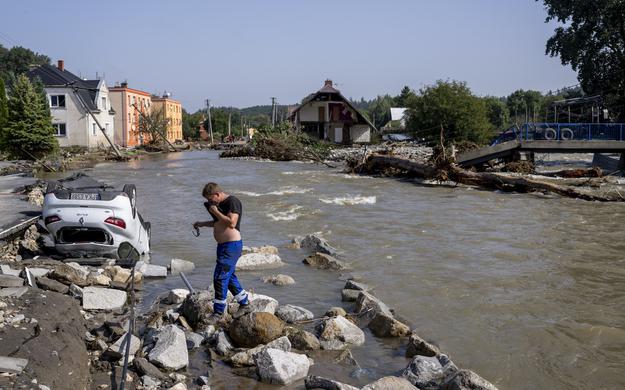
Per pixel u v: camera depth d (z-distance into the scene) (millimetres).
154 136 68000
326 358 5719
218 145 77750
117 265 8891
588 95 48781
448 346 6152
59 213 8773
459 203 18609
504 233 13062
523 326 6820
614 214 16406
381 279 8953
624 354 5996
